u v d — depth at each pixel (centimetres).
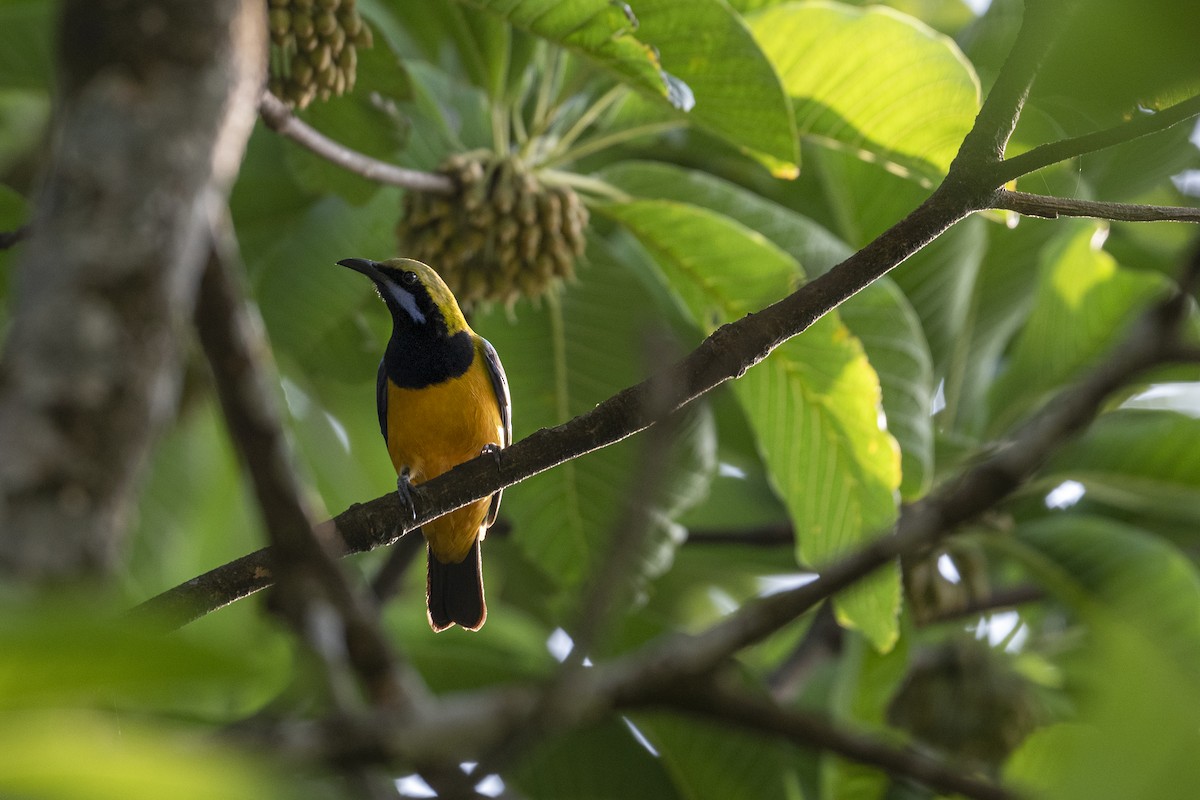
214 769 226
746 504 1680
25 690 210
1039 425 736
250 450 425
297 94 977
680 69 974
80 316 293
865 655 1242
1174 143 1281
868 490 1173
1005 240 1467
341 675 438
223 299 407
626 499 407
